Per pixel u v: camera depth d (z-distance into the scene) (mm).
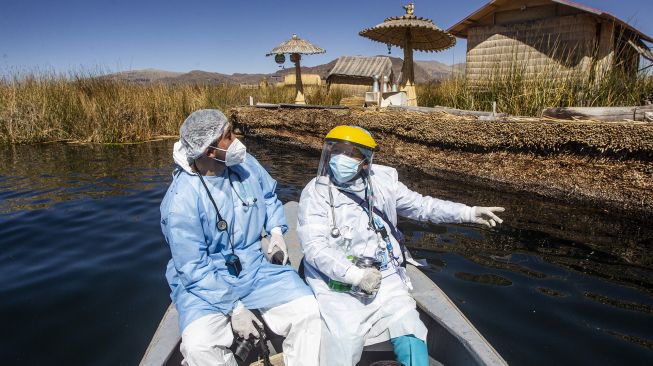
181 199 2514
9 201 6141
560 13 9727
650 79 7062
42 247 4512
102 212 5641
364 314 2439
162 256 4266
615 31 9945
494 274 3846
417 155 7992
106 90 13461
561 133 5934
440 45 11352
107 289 3629
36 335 3027
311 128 10750
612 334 2969
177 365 2479
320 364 2447
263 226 3096
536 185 6184
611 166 5488
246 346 2488
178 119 13688
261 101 16297
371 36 11125
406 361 2303
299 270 3127
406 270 3092
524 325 3098
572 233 4738
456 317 2646
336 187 2627
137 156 9680
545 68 8320
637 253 4211
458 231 4832
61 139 12148
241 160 2627
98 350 2867
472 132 6992
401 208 2920
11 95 12398
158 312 3287
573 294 3492
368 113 9055
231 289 2539
